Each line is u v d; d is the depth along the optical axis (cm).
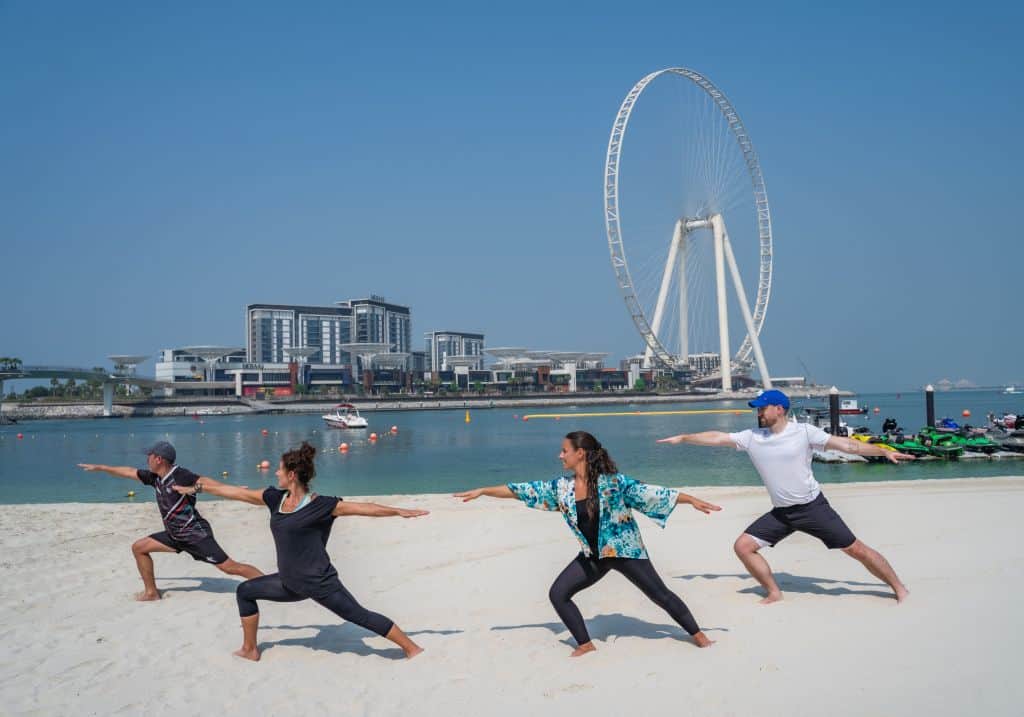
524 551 1060
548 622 696
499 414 14025
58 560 1045
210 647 655
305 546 592
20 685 572
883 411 11306
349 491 2566
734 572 866
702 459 3453
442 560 1011
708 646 589
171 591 868
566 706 495
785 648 574
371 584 885
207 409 16050
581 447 573
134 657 632
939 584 742
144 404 16012
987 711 448
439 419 11850
